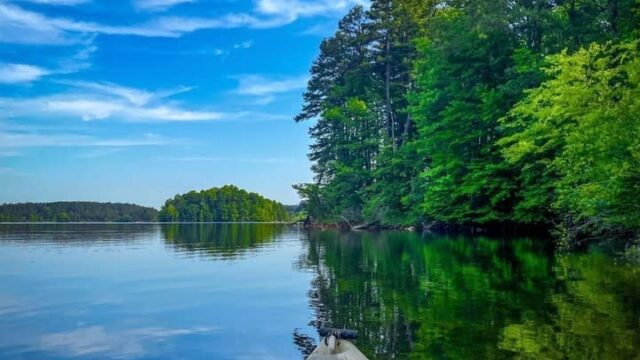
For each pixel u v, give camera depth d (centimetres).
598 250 2242
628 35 2322
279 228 7112
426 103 3994
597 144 1541
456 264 1891
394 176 5106
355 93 6091
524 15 2958
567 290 1275
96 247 3256
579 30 2673
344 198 6009
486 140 3634
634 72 1533
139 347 910
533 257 2036
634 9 2053
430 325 980
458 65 3678
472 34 3491
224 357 852
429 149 3988
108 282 1655
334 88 6259
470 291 1313
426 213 4384
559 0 2894
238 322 1083
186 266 2103
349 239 3722
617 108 1491
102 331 1021
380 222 5431
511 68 3142
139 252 2834
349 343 692
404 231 4797
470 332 919
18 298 1381
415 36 5319
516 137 2600
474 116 3550
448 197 3869
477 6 3262
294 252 2714
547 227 3416
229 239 4103
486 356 780
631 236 2216
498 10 3103
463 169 3747
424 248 2667
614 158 1516
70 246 3359
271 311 1187
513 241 2988
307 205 6538
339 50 6481
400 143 5559
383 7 5556
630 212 1691
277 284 1576
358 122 5953
